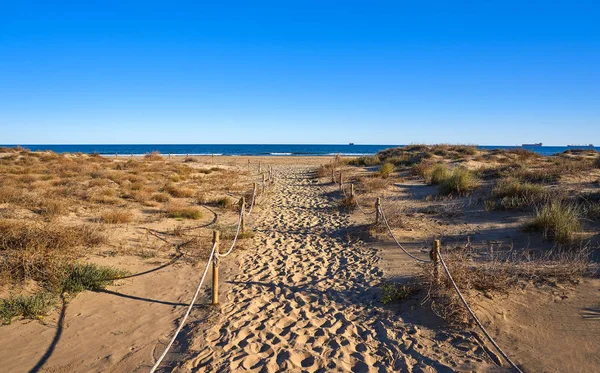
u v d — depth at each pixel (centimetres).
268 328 523
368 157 3194
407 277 693
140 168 2698
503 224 977
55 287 596
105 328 517
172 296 630
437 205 1288
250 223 1196
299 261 825
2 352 450
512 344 457
